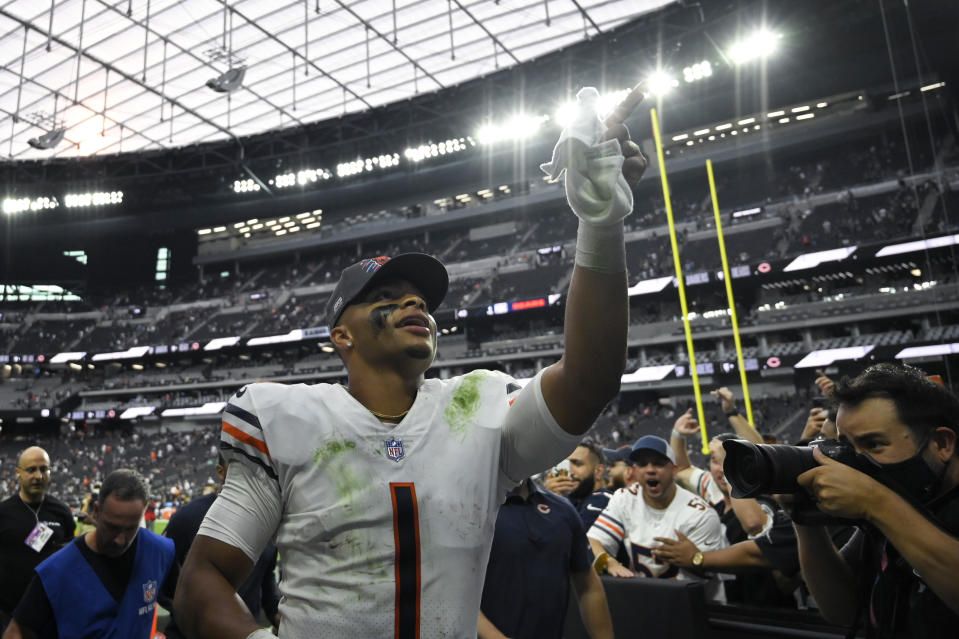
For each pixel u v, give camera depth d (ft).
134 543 10.13
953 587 4.44
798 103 121.08
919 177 101.19
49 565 9.56
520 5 99.04
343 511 3.94
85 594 9.54
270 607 11.51
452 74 120.26
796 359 95.81
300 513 4.04
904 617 5.42
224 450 4.26
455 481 4.14
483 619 7.86
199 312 157.07
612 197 3.70
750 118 126.00
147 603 10.11
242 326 147.13
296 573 4.04
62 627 9.40
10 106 118.21
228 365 149.18
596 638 8.95
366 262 4.70
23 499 14.25
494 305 122.21
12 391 150.10
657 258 118.32
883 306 94.43
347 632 3.81
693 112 124.47
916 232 93.15
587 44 112.16
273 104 125.49
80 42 96.02
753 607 9.08
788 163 126.21
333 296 4.87
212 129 134.62
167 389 143.13
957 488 5.27
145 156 144.77
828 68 111.04
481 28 105.09
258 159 145.38
